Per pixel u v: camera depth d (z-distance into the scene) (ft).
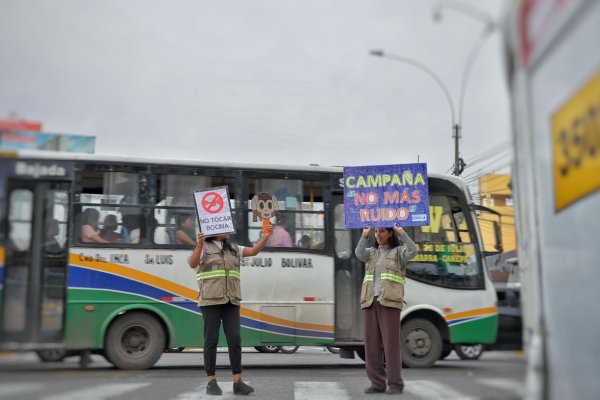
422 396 17.49
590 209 8.98
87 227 33.47
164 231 35.27
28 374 12.76
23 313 14.12
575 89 9.14
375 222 28.76
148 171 35.40
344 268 37.65
